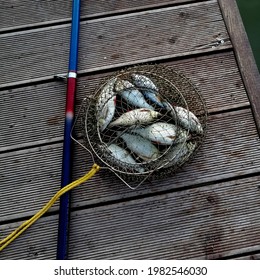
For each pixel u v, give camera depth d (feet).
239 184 3.66
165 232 3.56
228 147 3.77
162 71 3.95
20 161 3.78
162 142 3.52
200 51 4.10
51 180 3.73
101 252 3.52
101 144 3.63
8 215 3.64
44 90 4.02
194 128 3.59
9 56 4.16
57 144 3.84
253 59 4.03
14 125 3.91
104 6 4.32
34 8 4.34
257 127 3.80
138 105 3.68
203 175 3.69
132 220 3.59
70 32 4.24
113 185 3.68
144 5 4.31
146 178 3.51
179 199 3.63
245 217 3.58
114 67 4.09
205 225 3.57
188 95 3.91
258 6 5.72
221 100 3.92
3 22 4.30
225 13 4.21
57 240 3.54
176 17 4.25
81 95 4.00
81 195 3.66
